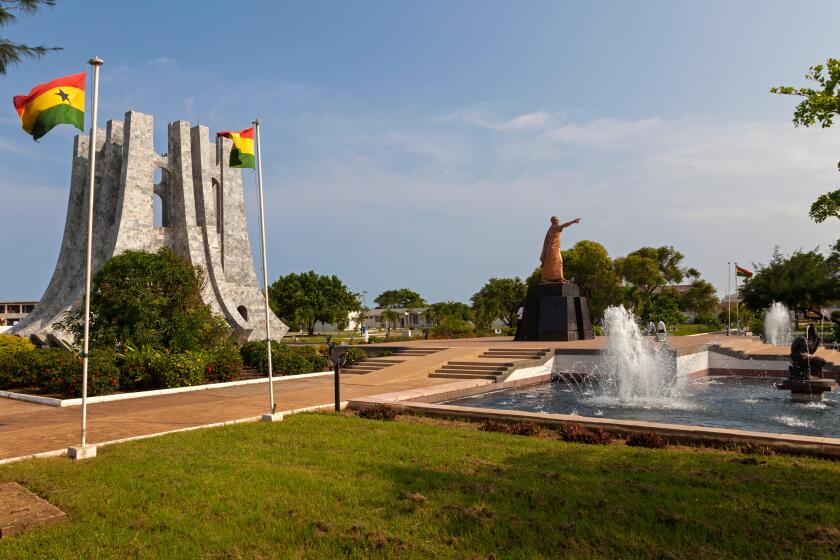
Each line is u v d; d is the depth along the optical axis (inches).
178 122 1983.3
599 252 2642.7
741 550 219.5
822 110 362.0
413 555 223.5
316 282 3277.6
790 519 248.4
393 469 338.0
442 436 431.8
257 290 2116.1
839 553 215.2
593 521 251.0
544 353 962.7
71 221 2005.4
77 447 382.6
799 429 529.7
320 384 807.7
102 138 2070.6
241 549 233.6
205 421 517.3
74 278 1881.2
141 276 1000.9
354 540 237.9
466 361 916.6
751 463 343.3
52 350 894.4
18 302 3627.0
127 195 1838.1
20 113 408.2
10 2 521.0
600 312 2655.0
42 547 238.1
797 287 1802.4
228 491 301.9
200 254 1953.7
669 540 230.5
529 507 271.3
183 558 226.5
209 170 2034.9
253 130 605.6
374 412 530.6
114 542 241.4
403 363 922.1
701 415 608.1
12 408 623.2
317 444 408.5
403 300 5413.4
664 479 309.6
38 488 312.2
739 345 1178.6
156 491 303.3
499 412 494.6
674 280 3316.9
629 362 845.8
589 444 404.2
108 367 721.0
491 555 220.5
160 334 962.7
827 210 391.5
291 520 262.1
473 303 3184.1
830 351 1159.6
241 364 874.8
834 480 302.8
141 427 493.0
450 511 266.1
